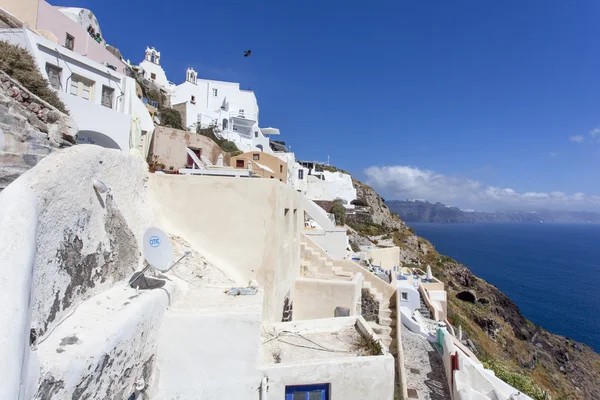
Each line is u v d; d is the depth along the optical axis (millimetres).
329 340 8766
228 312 6789
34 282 3912
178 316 6625
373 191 85875
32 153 7660
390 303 15922
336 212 57156
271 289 9539
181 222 9789
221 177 9750
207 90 58188
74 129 9297
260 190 9656
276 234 9633
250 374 6793
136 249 7480
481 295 47219
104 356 4551
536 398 13383
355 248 40031
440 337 15836
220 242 9672
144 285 6887
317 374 7117
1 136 7031
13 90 7676
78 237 5176
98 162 5926
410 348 16094
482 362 15375
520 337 41688
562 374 35750
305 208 25391
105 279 6113
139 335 5637
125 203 7258
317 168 81125
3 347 2850
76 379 4016
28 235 3539
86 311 5211
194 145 25422
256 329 6789
